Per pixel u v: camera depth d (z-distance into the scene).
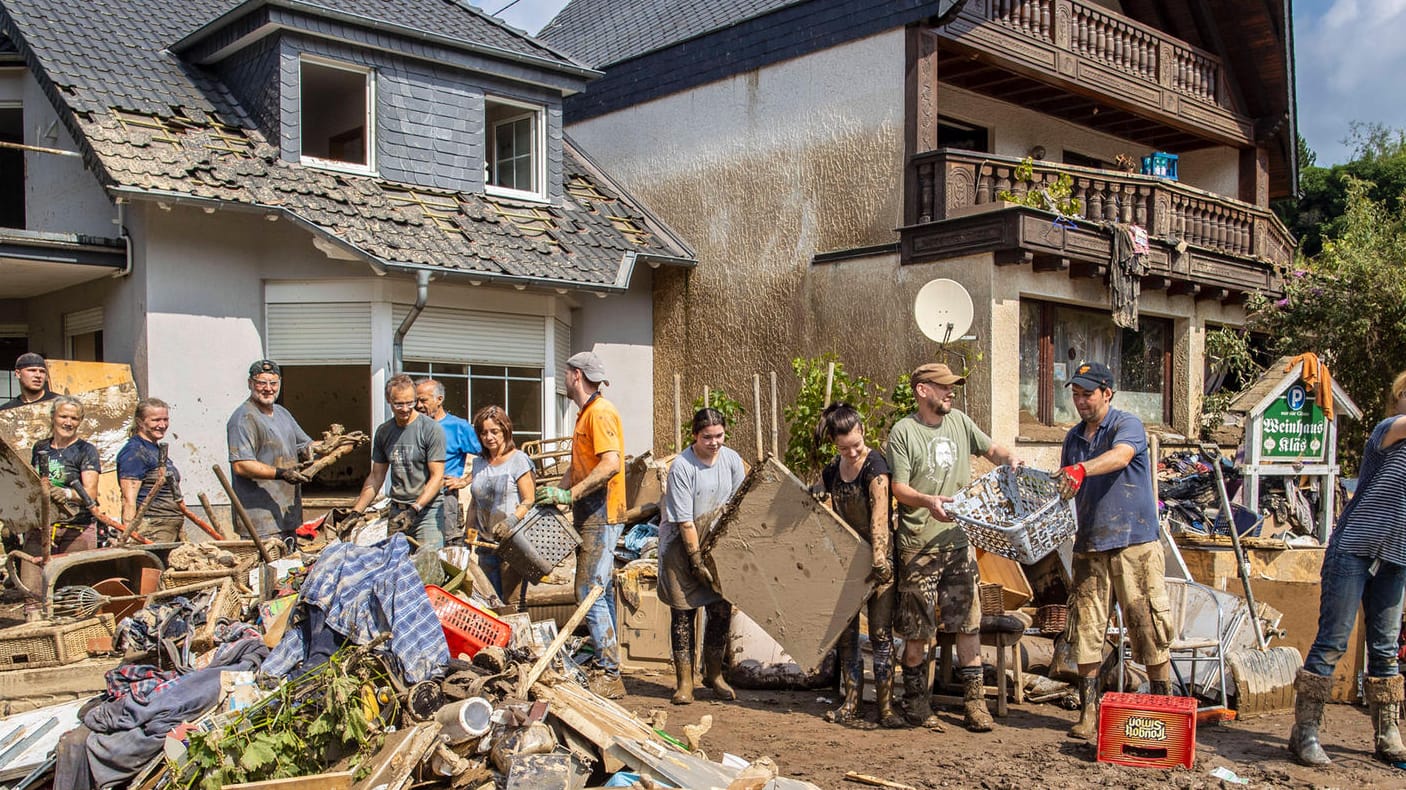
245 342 10.27
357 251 9.78
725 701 6.71
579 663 6.86
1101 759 5.41
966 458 6.05
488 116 12.98
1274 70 15.27
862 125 11.73
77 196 10.73
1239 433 13.00
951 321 10.19
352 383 12.64
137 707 4.78
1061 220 10.57
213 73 11.25
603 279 11.58
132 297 9.91
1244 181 15.88
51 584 6.32
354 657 4.75
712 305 13.12
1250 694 6.23
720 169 13.17
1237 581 7.80
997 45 12.05
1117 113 14.93
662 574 6.62
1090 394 5.75
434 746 4.39
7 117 12.29
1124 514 5.67
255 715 4.52
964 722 6.15
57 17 10.80
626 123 14.42
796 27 12.37
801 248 12.30
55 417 7.44
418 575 5.17
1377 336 11.63
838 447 6.04
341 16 10.52
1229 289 12.88
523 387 11.87
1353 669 6.61
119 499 9.41
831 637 6.11
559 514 6.53
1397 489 5.31
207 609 5.92
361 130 11.36
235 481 7.33
